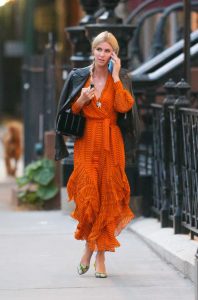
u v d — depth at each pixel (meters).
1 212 21.27
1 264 14.62
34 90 26.53
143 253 15.35
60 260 14.88
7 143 37.28
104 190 13.20
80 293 12.71
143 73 19.88
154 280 13.41
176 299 12.33
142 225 17.17
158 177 17.47
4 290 12.91
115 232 13.45
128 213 13.53
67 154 13.76
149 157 20.14
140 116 19.34
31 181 22.59
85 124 13.25
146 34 31.14
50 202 22.03
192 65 22.34
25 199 22.14
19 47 73.81
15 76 76.88
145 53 31.11
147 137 19.16
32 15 58.53
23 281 13.44
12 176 37.44
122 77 13.31
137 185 18.14
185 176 15.38
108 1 18.44
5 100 77.00
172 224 16.42
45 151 23.19
